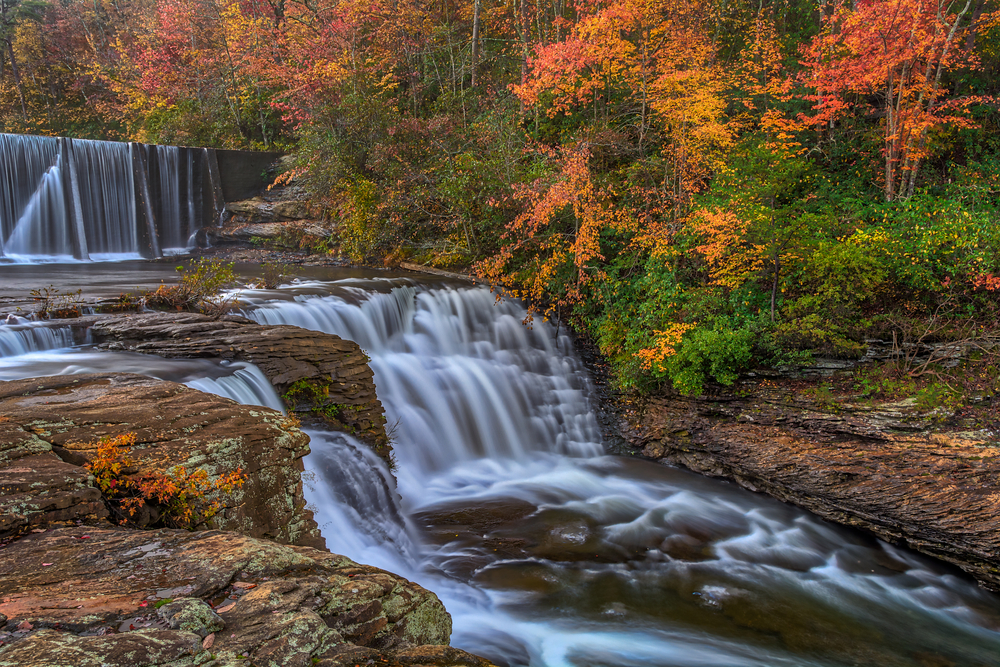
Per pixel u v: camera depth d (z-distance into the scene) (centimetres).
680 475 1097
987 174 1302
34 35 3494
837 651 666
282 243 1936
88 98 3422
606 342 1262
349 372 852
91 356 779
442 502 953
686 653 636
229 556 350
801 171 1316
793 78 1573
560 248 1370
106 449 439
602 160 1501
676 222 1241
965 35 1345
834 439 969
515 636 646
